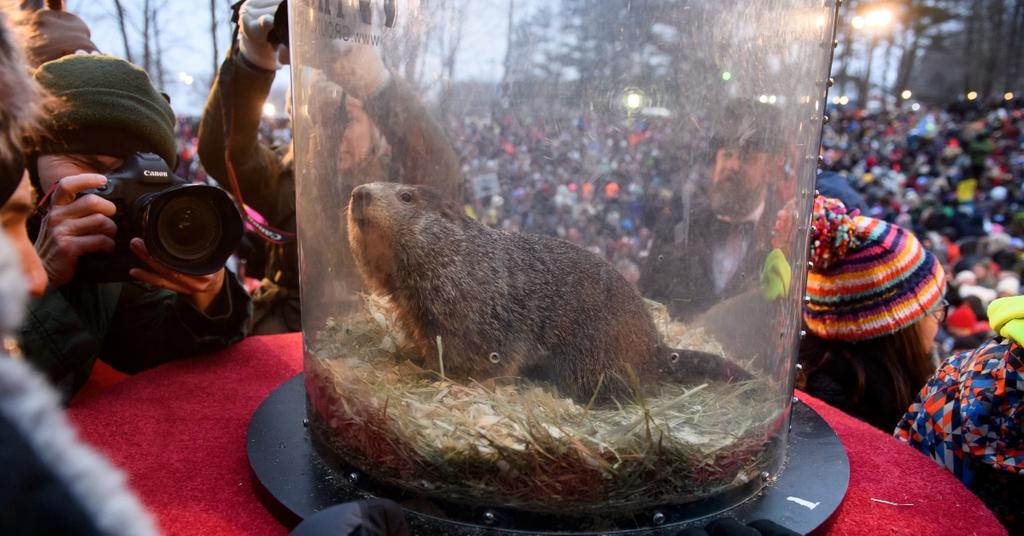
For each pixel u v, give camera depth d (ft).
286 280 13.25
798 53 6.04
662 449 5.26
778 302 6.34
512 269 5.89
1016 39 108.99
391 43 5.88
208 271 7.80
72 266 7.52
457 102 5.88
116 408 7.98
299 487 5.85
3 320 2.09
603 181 5.96
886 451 7.70
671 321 6.16
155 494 6.10
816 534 5.55
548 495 5.17
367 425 5.71
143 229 7.36
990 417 7.72
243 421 7.75
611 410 5.58
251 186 12.12
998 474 7.98
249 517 5.79
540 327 5.81
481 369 5.92
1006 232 41.78
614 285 5.82
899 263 10.57
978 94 110.83
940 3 109.29
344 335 6.62
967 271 27.86
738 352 6.25
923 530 6.02
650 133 5.91
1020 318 7.42
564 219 6.03
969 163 67.62
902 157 76.28
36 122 4.81
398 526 4.64
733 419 5.82
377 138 6.07
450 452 5.24
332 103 6.14
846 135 92.27
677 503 5.42
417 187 6.00
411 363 6.28
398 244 5.87
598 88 5.85
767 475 6.22
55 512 1.94
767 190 6.13
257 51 10.45
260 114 11.36
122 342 10.09
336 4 5.92
